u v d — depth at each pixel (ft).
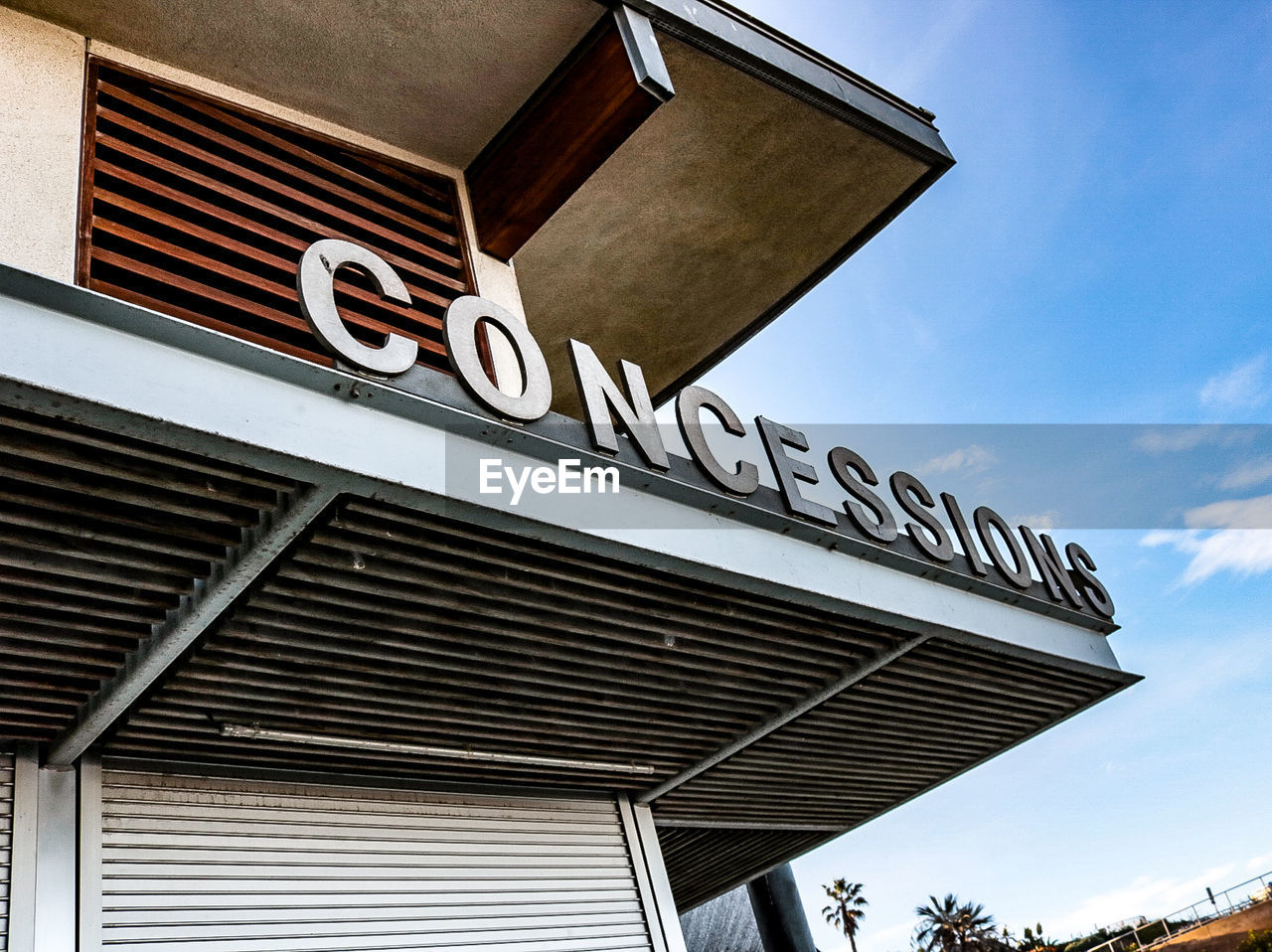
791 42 17.98
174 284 11.74
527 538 11.50
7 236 10.64
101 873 12.43
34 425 8.46
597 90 15.12
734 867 26.96
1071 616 18.42
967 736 20.62
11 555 9.63
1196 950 86.28
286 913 13.66
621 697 15.57
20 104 11.91
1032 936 162.81
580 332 23.31
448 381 11.08
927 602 15.57
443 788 16.70
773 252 21.57
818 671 16.49
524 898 16.40
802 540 14.32
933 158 19.60
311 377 9.72
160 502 9.52
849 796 22.65
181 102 14.29
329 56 14.93
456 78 15.69
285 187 14.20
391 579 11.48
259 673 12.43
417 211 16.12
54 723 12.48
